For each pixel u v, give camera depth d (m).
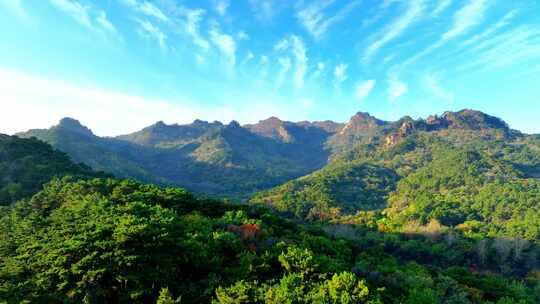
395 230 128.62
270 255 39.19
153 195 62.03
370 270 47.03
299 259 37.34
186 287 34.91
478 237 119.00
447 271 70.31
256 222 56.75
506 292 57.22
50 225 48.12
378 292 36.66
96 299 31.55
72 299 31.44
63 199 59.97
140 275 32.56
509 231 128.25
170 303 29.25
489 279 63.53
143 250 34.12
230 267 38.50
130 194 60.38
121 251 32.44
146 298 32.84
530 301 56.72
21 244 43.12
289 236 58.34
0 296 31.75
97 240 33.09
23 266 36.06
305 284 34.88
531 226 127.62
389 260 69.56
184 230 43.75
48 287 32.41
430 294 41.12
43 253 36.69
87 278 31.55
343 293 31.42
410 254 102.75
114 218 38.59
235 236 44.28
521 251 103.50
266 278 36.59
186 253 37.28
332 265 40.06
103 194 62.59
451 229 127.88
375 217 161.00
